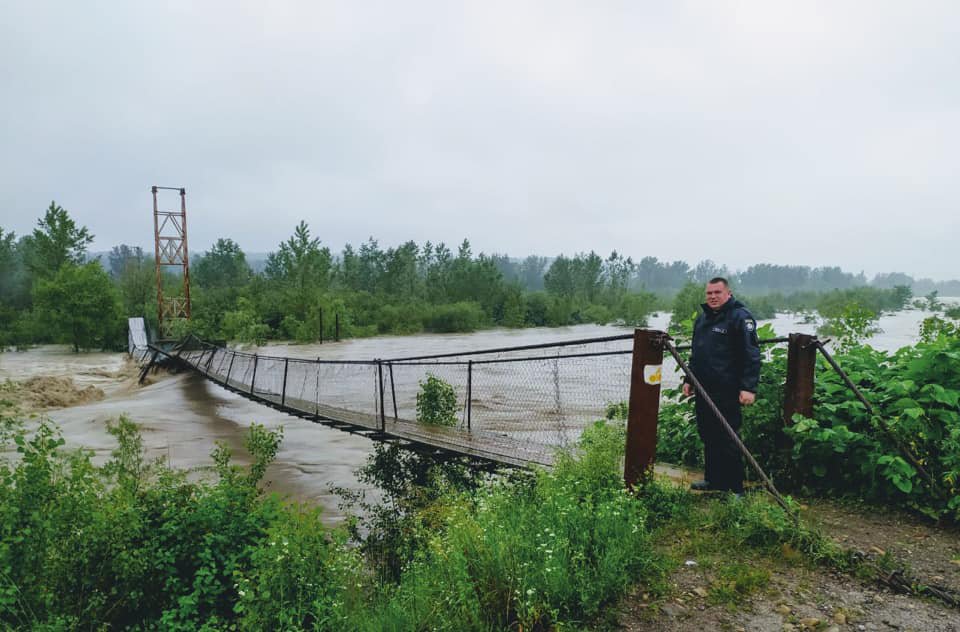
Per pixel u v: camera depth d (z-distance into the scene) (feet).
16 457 35.47
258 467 24.56
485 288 298.35
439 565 12.49
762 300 408.87
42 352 163.53
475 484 26.73
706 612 10.31
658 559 11.96
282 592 13.76
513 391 43.50
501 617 10.68
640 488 14.53
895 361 18.31
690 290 287.48
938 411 14.67
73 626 14.66
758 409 16.84
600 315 321.11
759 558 11.99
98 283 164.96
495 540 11.91
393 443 30.04
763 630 9.71
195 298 223.30
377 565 20.18
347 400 62.34
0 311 199.21
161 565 16.87
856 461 15.28
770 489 13.16
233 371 81.41
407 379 76.84
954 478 13.60
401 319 244.22
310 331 187.01
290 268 222.07
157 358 117.39
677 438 20.92
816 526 13.17
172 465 39.60
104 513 17.07
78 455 18.93
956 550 12.10
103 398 79.10
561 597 10.66
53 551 16.01
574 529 12.39
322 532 16.39
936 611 9.91
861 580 11.00
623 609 10.59
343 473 38.19
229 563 16.87
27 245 258.98
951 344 16.24
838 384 17.26
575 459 17.71
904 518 13.88
